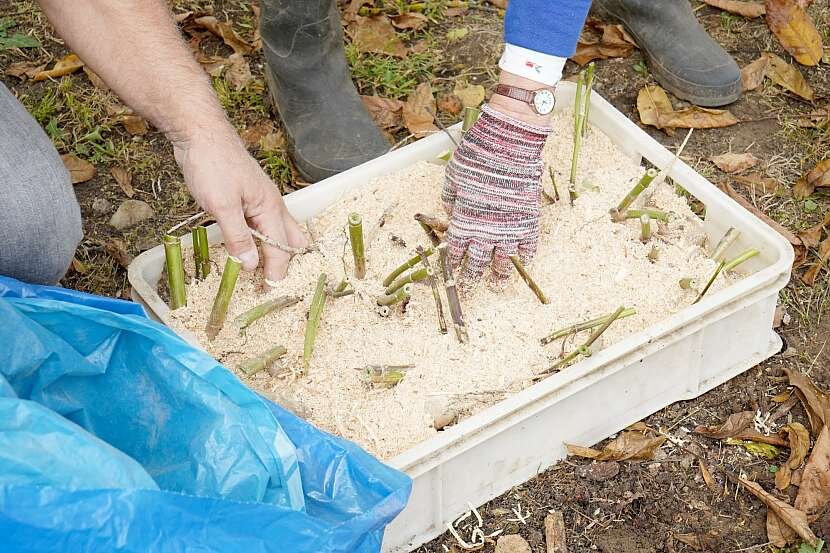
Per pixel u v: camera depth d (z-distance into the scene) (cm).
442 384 154
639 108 222
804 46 235
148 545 93
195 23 245
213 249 177
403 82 232
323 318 164
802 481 151
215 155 143
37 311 114
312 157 203
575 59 239
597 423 158
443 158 190
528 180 160
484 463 147
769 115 223
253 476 111
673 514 151
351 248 174
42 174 142
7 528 91
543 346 160
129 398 118
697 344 160
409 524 145
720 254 172
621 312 152
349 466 115
